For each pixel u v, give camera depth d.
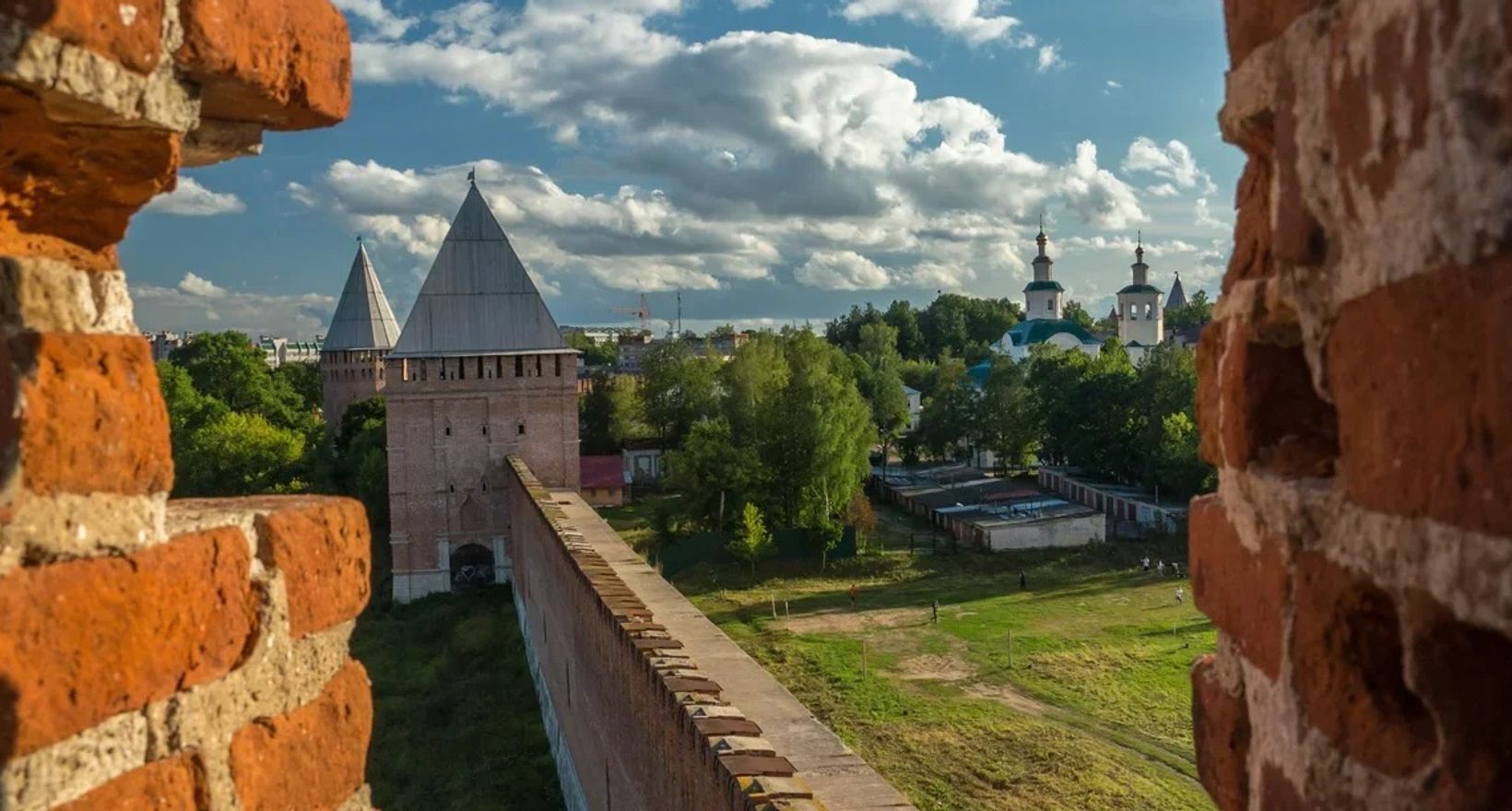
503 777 25.97
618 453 80.62
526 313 49.19
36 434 2.37
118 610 2.45
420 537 47.97
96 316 2.72
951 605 40.81
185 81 2.82
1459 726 1.84
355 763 3.28
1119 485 62.19
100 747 2.43
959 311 155.12
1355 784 2.11
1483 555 1.69
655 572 25.70
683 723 11.73
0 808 2.20
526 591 37.53
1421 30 1.80
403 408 47.94
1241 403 2.55
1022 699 29.22
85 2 2.47
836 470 50.19
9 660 2.21
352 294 82.19
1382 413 1.96
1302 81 2.23
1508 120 1.63
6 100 2.50
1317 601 2.21
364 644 40.25
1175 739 25.83
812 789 11.48
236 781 2.78
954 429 79.44
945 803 21.91
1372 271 1.98
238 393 79.75
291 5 3.05
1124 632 36.00
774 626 38.16
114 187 2.80
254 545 2.96
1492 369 1.65
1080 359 69.31
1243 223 2.74
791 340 54.03
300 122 3.25
